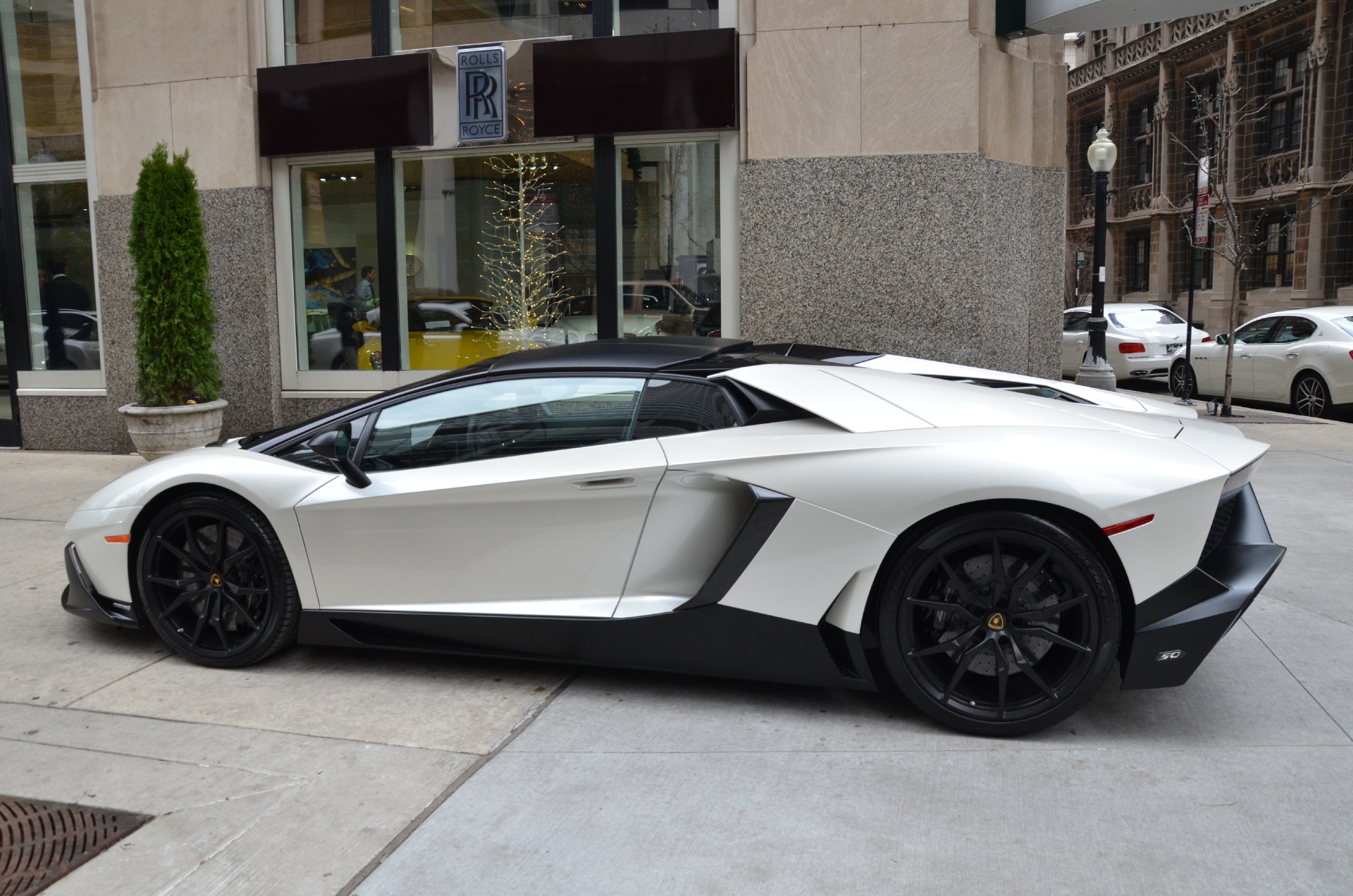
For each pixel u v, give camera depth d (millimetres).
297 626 3900
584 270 8602
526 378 3723
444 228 8891
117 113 9234
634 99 8047
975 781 2902
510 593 3629
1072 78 39625
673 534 3447
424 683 3770
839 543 3195
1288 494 7016
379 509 3701
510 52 8383
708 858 2510
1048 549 3064
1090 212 38688
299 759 3109
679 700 3555
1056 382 4758
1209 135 30469
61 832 2682
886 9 7559
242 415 9250
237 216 8992
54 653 4176
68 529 4219
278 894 2383
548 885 2404
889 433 3277
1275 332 12938
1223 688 3588
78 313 9820
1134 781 2885
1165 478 3043
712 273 8281
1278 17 27766
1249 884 2357
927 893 2346
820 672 3307
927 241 7660
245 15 8859
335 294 9172
